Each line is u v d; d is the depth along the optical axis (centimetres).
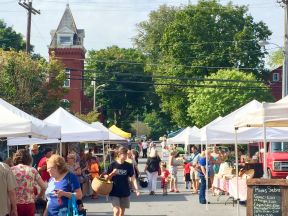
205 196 2225
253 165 2339
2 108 1312
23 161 1106
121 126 8788
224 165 2361
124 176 1358
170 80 6744
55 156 971
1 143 2967
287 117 1345
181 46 6725
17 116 1290
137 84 8512
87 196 2467
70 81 7650
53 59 3881
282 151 2572
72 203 955
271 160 2511
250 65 6644
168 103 7006
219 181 2306
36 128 1358
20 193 1079
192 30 6731
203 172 2227
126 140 4184
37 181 1108
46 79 3778
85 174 2409
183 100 6775
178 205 2188
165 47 6925
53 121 2161
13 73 3594
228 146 4891
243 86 5850
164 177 2633
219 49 6656
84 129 2153
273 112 1349
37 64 3684
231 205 2169
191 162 2975
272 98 6044
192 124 6781
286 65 3569
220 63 6644
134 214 1903
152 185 2648
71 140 2147
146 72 8481
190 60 6725
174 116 6938
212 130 2000
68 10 7962
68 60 7700
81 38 7938
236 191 1825
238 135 1998
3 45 7662
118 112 8644
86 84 8550
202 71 6631
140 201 2350
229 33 6712
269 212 1389
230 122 2002
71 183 964
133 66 8488
